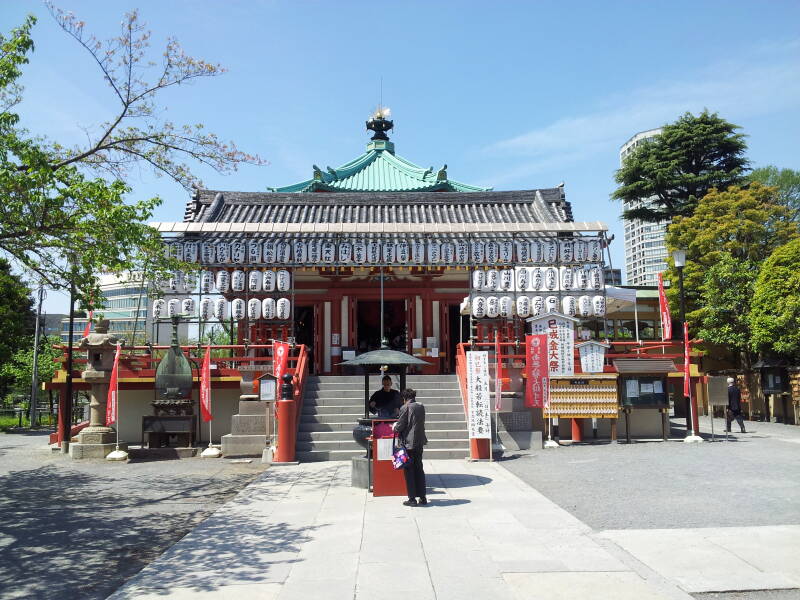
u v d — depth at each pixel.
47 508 9.64
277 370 14.82
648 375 16.59
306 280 22.91
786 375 21.98
